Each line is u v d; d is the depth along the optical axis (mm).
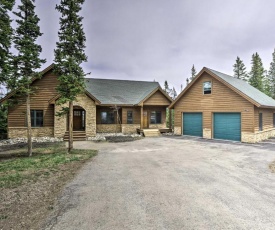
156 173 7148
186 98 19734
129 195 5098
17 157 10383
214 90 17219
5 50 9242
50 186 5746
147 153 11156
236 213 4152
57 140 16641
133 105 20922
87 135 17719
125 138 17750
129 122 21766
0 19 8820
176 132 20625
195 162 8914
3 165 8234
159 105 22141
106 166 8203
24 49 10422
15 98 12109
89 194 5168
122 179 6445
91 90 21859
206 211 4230
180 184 5957
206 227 3602
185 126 20062
